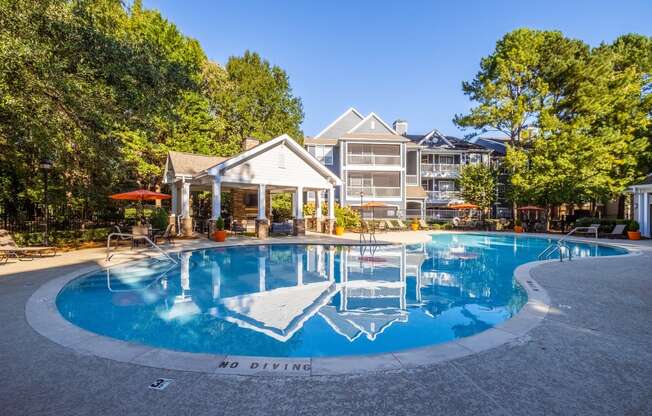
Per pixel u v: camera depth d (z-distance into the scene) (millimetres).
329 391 3084
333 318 6508
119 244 15734
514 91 27500
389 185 35531
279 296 8125
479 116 27031
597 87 24328
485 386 3189
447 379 3314
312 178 21984
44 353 3869
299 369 3492
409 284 9398
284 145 20406
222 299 7840
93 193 18406
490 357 3811
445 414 2742
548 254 14953
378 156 33250
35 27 9148
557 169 24734
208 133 31125
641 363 3680
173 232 19578
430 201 37062
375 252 15586
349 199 32625
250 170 18891
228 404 2867
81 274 8727
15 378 3303
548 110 25609
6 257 10859
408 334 5684
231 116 37375
